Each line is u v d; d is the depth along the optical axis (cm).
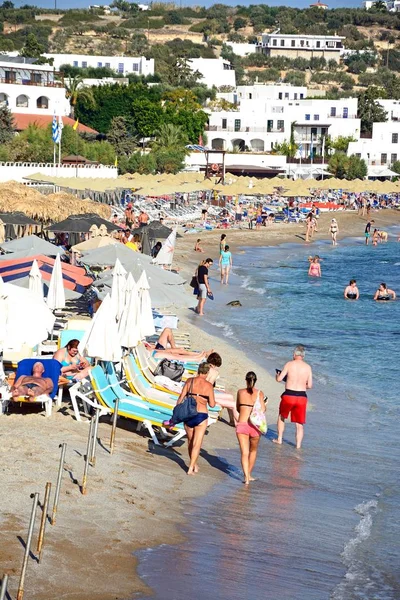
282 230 8875
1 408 1822
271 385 2572
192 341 3088
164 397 1969
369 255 7256
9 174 8506
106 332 1861
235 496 1590
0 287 1845
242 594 1170
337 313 4131
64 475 1494
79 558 1190
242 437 1664
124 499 1447
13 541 1193
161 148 12225
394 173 13738
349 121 14962
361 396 2567
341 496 1662
